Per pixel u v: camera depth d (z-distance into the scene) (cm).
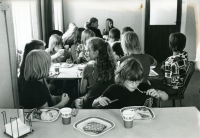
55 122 110
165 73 202
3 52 138
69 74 204
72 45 262
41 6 294
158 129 100
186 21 331
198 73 335
